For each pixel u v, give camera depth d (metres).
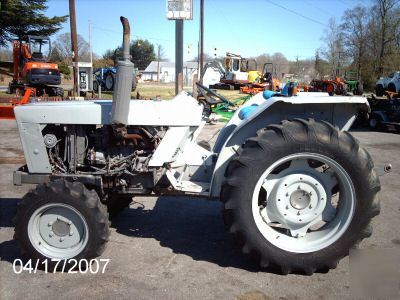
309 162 3.33
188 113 3.50
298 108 3.30
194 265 3.27
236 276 3.11
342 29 44.91
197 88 3.99
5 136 9.11
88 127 3.61
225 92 28.77
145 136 3.55
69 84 31.98
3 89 22.25
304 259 3.06
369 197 3.04
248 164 2.97
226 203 3.05
